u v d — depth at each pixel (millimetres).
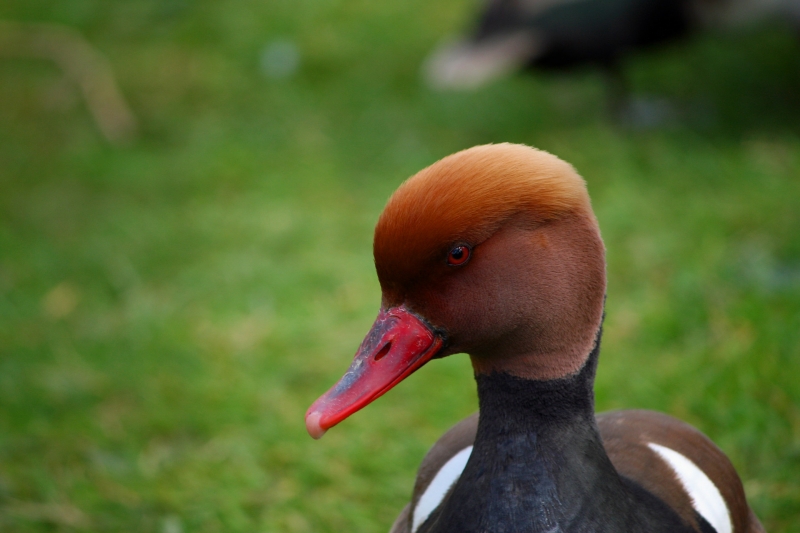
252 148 11633
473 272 3459
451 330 3557
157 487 6207
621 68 11023
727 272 7578
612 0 10312
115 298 8820
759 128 10398
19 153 12055
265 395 7145
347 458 6328
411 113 12062
